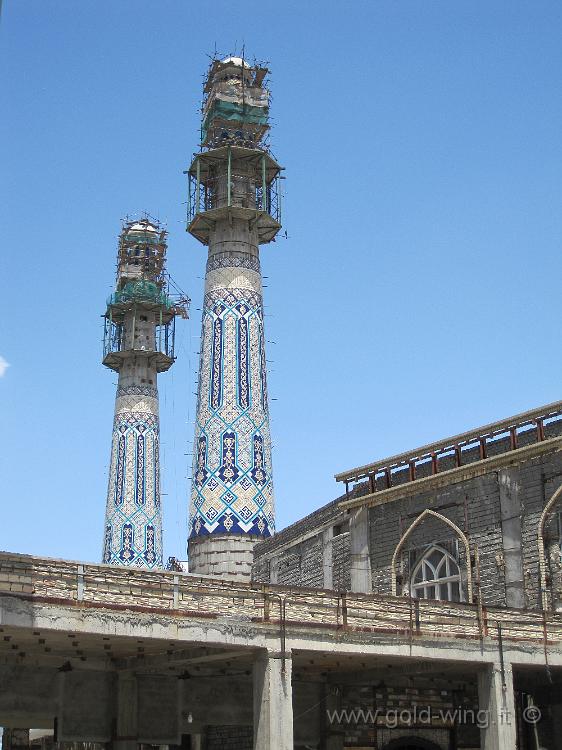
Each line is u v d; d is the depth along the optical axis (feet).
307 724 85.30
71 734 74.64
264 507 122.93
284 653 66.59
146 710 78.33
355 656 71.26
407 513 100.68
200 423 125.80
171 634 62.85
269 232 136.56
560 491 86.99
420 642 72.23
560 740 85.25
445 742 89.35
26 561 59.57
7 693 72.90
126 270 179.63
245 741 94.22
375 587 101.71
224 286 129.80
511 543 89.97
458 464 97.45
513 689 82.23
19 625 57.77
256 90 137.69
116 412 174.91
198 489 122.83
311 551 113.60
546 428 90.94
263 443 125.18
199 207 133.18
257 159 135.33
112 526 166.91
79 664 76.18
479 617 75.66
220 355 126.82
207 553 119.44
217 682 82.02
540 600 86.28
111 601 61.77
